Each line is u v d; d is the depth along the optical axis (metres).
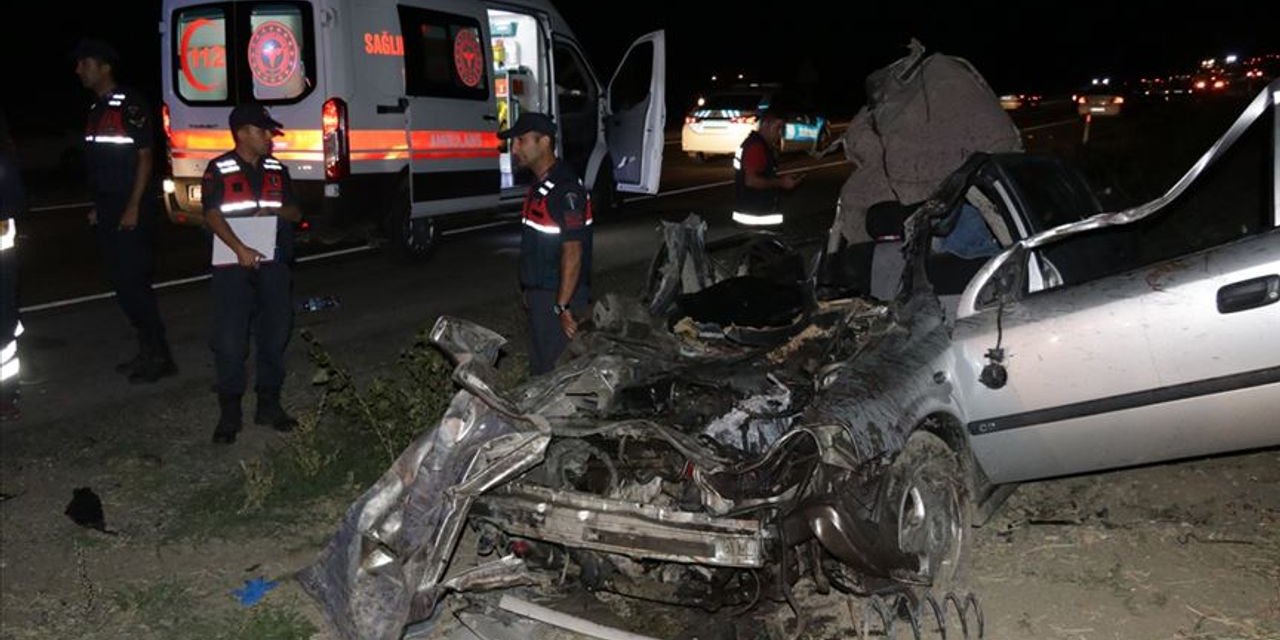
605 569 4.39
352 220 10.92
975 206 5.58
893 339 4.75
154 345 8.03
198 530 5.65
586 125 13.73
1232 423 4.35
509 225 14.84
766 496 4.13
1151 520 5.38
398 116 11.16
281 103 10.66
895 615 4.51
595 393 4.82
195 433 7.03
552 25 13.23
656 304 5.74
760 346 5.03
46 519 5.82
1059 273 5.35
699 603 4.28
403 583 4.17
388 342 9.05
